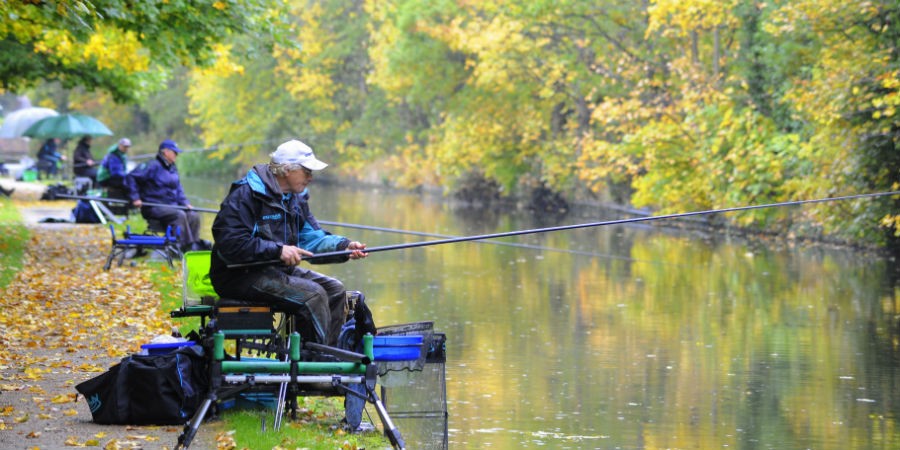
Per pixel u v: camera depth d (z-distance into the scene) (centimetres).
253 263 1271
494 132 7231
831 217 4166
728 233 5191
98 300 2136
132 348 1662
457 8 7412
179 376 1225
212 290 1411
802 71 4616
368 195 8838
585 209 6675
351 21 10500
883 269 3669
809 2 4059
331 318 1323
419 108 9675
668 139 5084
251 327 1260
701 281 3353
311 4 10475
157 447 1127
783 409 1728
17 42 3969
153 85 4481
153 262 2772
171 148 2894
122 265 2703
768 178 4647
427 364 1257
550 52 6331
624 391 1844
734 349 2223
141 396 1220
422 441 1255
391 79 8425
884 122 3962
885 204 4050
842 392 1855
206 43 2961
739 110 4928
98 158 11581
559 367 2022
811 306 2822
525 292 3067
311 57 10262
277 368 1128
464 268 3700
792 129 4853
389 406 1262
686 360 2111
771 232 4978
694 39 5159
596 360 2098
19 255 2792
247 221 1288
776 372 2009
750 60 4953
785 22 4366
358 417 1297
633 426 1608
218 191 8244
